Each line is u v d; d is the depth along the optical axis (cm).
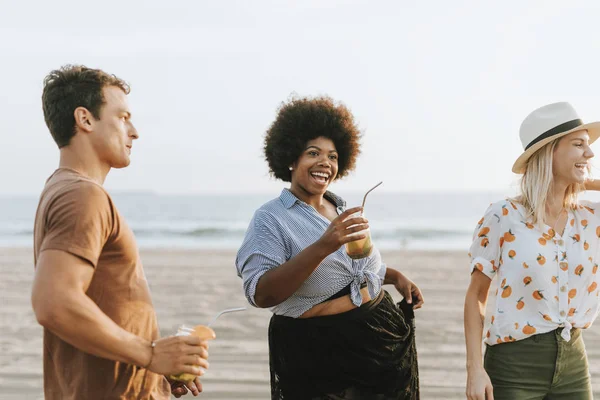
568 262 318
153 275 1128
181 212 5984
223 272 1168
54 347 246
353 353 327
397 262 1315
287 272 299
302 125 333
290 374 329
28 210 7938
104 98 249
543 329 314
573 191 328
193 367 236
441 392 515
